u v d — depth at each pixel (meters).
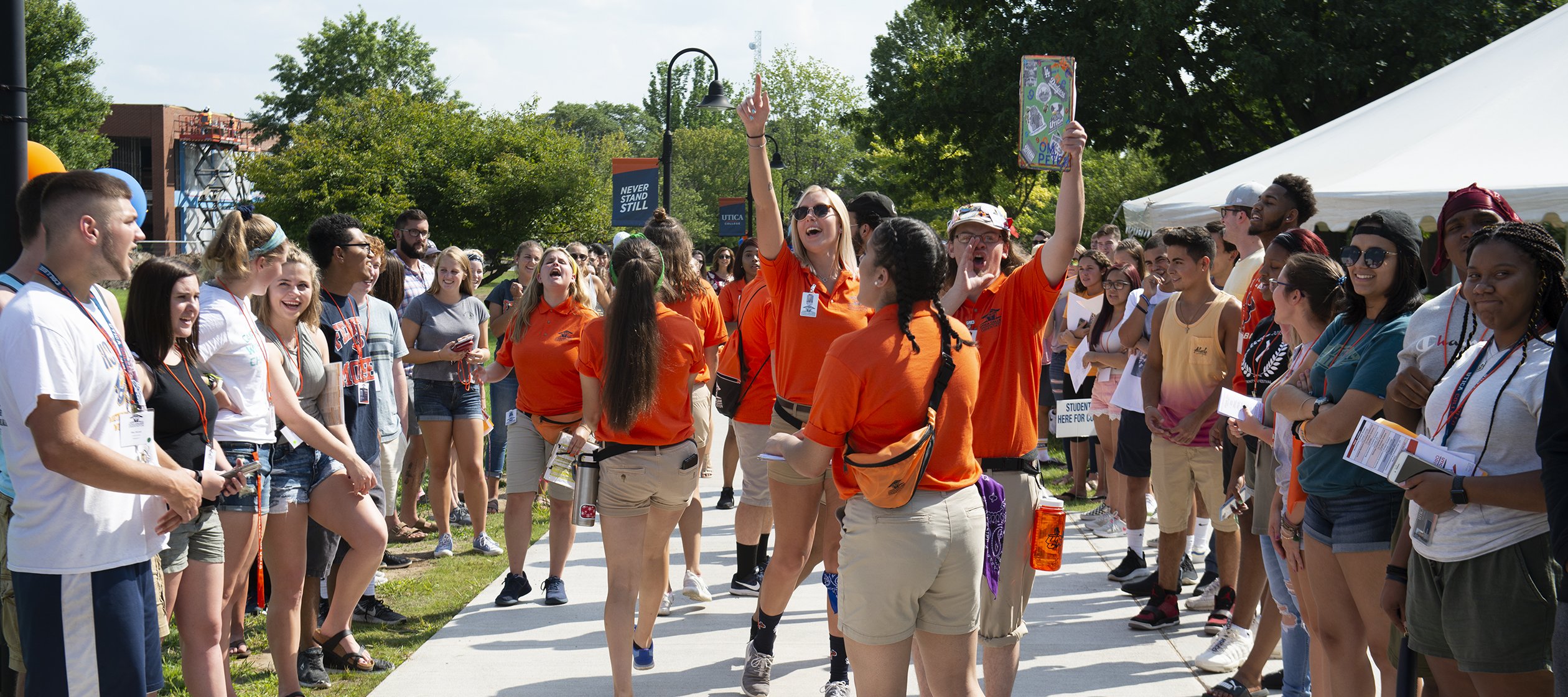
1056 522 3.54
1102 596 5.91
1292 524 3.61
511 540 5.86
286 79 70.81
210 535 3.64
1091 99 21.38
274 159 36.31
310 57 70.62
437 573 6.57
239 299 4.10
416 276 8.31
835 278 4.46
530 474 5.82
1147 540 7.16
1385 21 19.56
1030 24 22.55
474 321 7.16
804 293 4.40
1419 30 19.59
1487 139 7.68
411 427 7.51
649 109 98.88
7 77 3.73
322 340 4.71
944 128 24.20
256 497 4.04
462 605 5.89
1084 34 21.11
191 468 3.52
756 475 5.70
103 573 3.06
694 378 5.93
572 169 37.00
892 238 3.02
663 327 4.31
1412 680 3.04
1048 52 21.27
